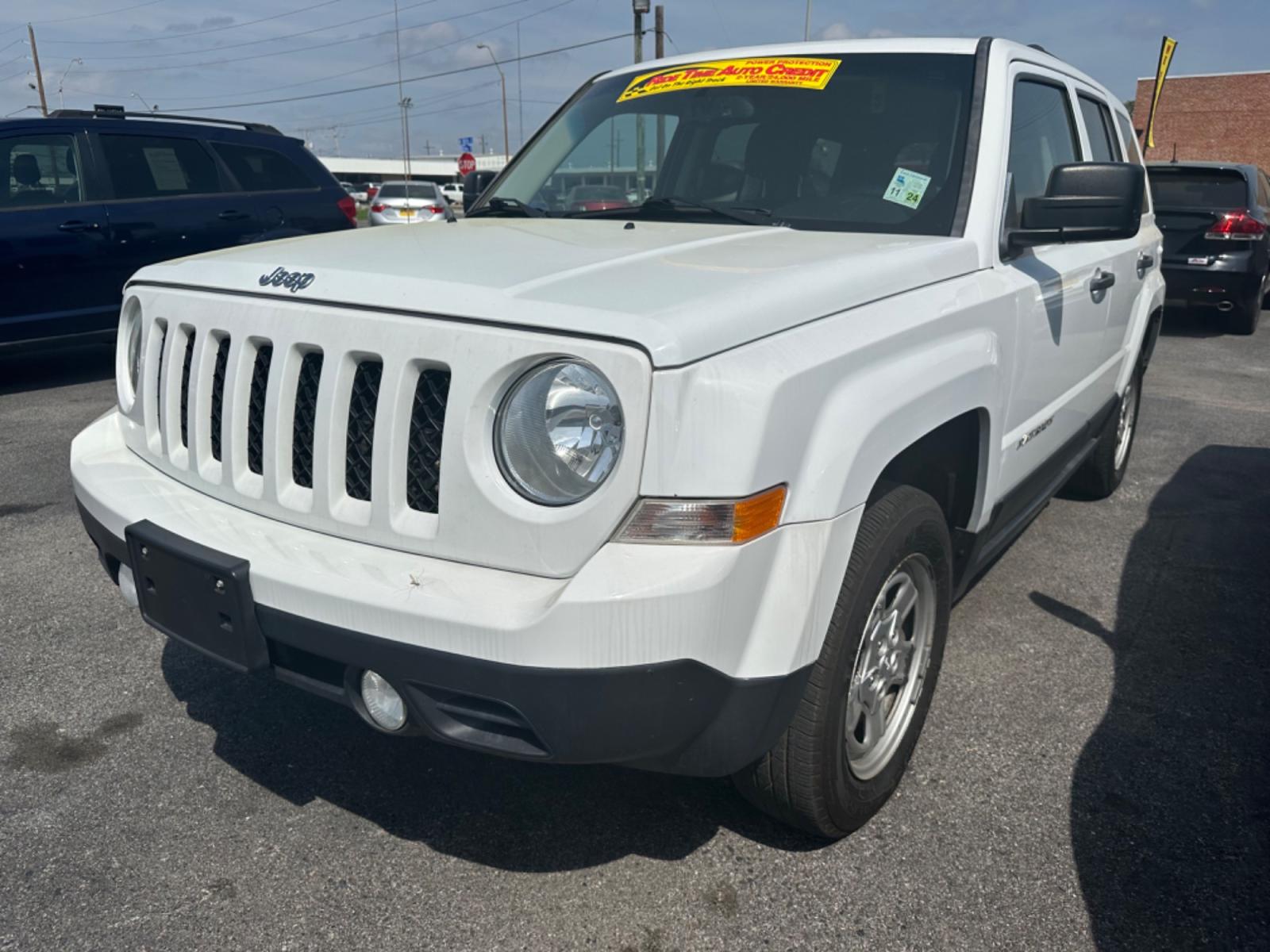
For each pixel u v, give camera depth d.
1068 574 4.13
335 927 2.16
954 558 2.92
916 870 2.34
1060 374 3.41
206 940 2.12
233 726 2.95
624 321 1.80
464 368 1.89
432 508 2.00
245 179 8.27
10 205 7.13
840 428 1.99
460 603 1.83
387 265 2.22
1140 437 6.44
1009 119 3.02
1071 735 2.91
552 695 1.79
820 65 3.31
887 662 2.49
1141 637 3.56
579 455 1.82
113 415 2.98
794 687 2.00
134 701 3.08
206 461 2.39
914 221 2.84
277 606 2.03
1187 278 10.38
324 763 2.77
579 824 2.51
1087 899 2.25
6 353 7.20
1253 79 34.94
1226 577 4.11
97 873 2.32
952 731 2.93
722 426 1.78
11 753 2.80
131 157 7.66
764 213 3.03
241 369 2.24
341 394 2.07
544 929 2.16
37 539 4.43
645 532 1.80
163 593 2.26
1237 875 2.33
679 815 2.55
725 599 1.81
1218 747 2.86
